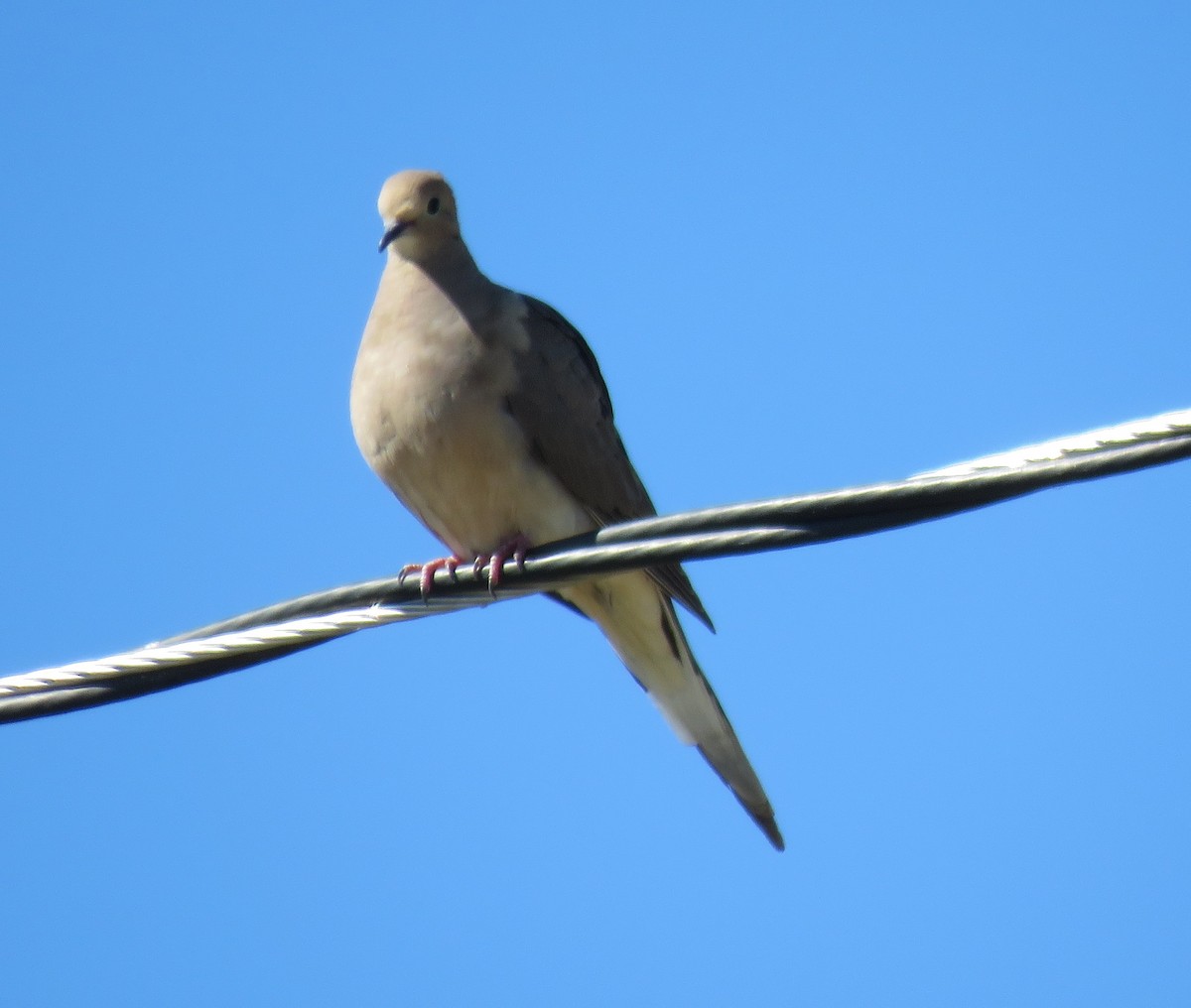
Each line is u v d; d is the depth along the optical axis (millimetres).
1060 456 7398
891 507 7691
